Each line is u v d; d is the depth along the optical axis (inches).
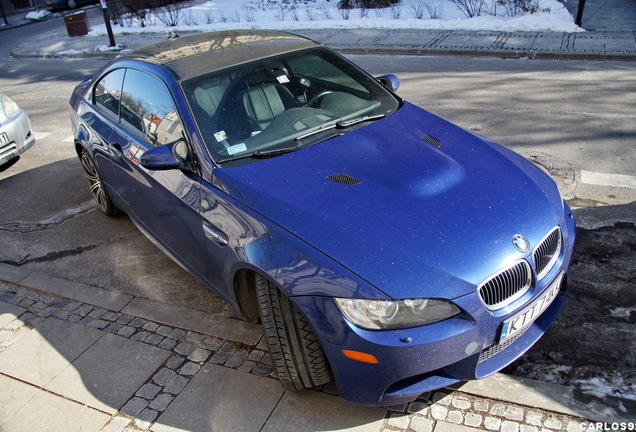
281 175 120.1
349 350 97.5
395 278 96.3
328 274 99.3
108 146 173.2
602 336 125.9
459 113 277.4
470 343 97.2
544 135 240.4
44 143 307.3
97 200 211.8
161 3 741.9
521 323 103.6
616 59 358.3
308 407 115.3
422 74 362.0
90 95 197.5
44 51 615.5
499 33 447.5
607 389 111.7
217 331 140.9
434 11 543.5
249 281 122.6
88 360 137.1
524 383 114.5
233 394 121.0
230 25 601.9
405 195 111.0
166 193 141.2
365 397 102.1
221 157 128.6
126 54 183.2
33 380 132.7
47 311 158.1
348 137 133.7
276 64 152.5
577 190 191.6
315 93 148.6
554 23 452.1
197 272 144.1
